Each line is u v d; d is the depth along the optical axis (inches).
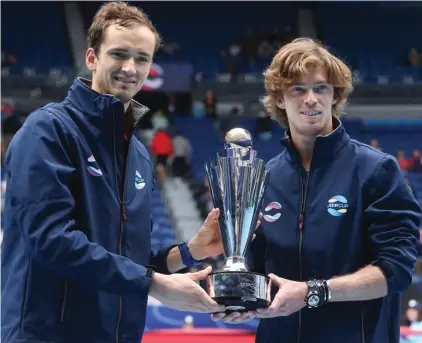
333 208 121.3
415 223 119.7
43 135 110.7
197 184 673.6
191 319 280.4
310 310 120.3
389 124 878.4
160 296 108.0
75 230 107.7
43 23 957.2
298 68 120.6
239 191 124.3
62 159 111.6
